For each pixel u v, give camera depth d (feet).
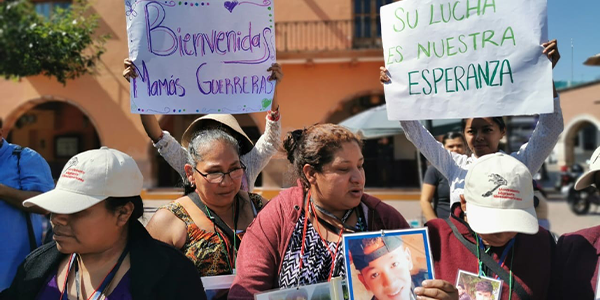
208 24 8.23
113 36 42.63
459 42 7.79
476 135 9.78
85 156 5.64
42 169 9.56
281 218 6.38
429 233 6.70
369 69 42.11
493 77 7.60
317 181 6.18
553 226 31.17
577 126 59.41
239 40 8.27
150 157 42.88
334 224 6.33
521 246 6.29
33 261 5.95
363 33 42.73
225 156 7.52
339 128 6.33
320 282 5.89
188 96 8.27
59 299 5.67
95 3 42.42
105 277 5.65
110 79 42.86
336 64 42.32
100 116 42.98
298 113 42.86
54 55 29.66
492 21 7.63
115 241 5.78
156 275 5.57
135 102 8.25
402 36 8.15
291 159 6.84
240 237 7.63
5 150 9.31
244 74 8.31
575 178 46.83
